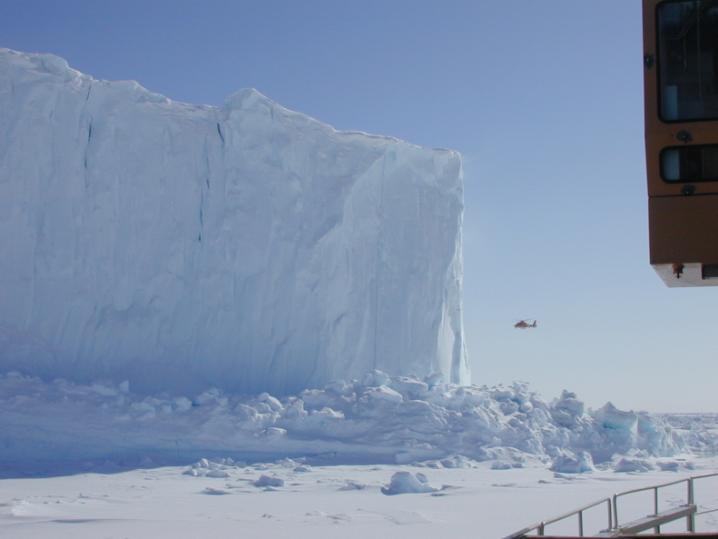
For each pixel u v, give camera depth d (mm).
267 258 37406
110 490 23219
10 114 34469
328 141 39750
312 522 18219
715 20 8312
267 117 38594
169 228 36719
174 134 37531
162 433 29938
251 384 36219
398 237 40156
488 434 32719
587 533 16953
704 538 7859
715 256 8086
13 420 28750
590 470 29422
